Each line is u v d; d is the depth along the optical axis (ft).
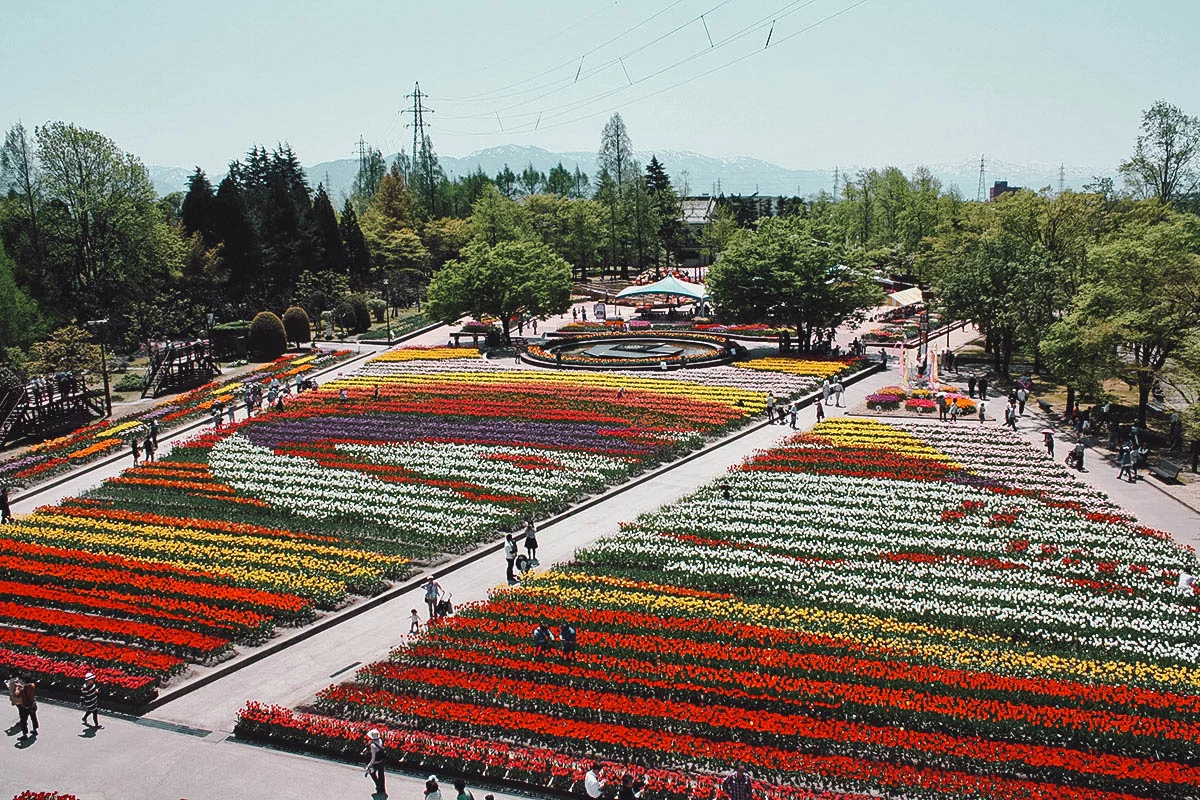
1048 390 245.65
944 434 200.23
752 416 220.64
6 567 134.21
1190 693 94.02
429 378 272.51
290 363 304.91
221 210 390.42
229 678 108.17
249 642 115.34
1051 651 105.81
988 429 204.64
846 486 166.40
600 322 372.99
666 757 86.28
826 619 114.11
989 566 129.59
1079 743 85.71
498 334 330.75
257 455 196.03
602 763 85.05
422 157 581.53
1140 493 160.04
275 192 417.08
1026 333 236.63
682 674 99.30
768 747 86.74
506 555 137.49
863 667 99.25
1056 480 167.12
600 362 281.95
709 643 107.76
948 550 135.64
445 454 193.16
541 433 206.90
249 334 323.57
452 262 337.93
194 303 372.99
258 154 469.98
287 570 134.41
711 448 197.88
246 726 94.32
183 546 143.95
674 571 131.13
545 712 95.14
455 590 131.34
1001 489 161.79
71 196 328.29
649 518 153.89
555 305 344.49
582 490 170.71
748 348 314.96
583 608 118.73
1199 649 103.96
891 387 244.42
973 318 260.21
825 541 140.97
